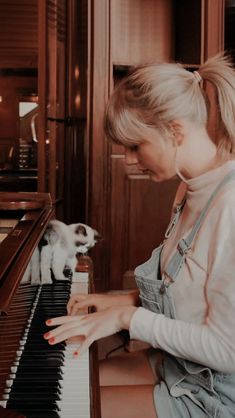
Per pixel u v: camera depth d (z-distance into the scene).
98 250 3.55
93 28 3.41
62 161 4.27
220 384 1.06
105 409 1.10
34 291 1.34
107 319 1.09
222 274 0.99
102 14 3.41
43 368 0.98
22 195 2.04
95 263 3.56
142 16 3.75
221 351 0.98
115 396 1.14
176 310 1.11
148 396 1.14
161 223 3.64
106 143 3.50
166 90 1.05
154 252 1.28
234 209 1.01
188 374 1.12
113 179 3.56
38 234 1.38
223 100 1.09
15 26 7.14
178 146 1.09
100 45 3.43
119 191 3.57
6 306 0.89
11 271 1.05
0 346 0.92
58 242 1.49
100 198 3.53
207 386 1.07
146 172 1.19
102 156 3.51
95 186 3.52
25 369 0.96
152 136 1.08
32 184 5.89
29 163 7.92
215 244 1.02
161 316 1.08
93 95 3.46
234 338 0.97
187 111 1.07
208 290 1.02
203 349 1.00
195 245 1.08
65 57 4.25
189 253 1.10
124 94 1.08
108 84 3.46
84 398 0.87
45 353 1.04
